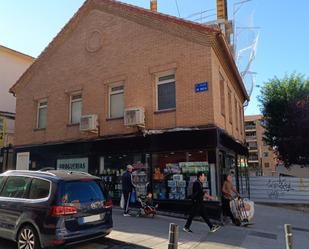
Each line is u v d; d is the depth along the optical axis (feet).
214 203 38.37
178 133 41.45
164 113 43.24
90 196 24.90
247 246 27.94
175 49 43.29
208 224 33.17
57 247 22.22
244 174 64.54
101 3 51.65
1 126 69.31
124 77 47.52
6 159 66.33
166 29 44.29
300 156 78.33
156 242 27.27
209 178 39.24
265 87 83.41
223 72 48.78
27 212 23.58
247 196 63.00
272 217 47.96
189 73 41.81
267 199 61.57
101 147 48.39
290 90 80.28
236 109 63.87
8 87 74.02
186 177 40.91
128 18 48.47
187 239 29.12
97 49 51.42
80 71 53.06
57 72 56.18
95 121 49.03
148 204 39.81
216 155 39.17
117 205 46.37
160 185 42.63
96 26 52.08
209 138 39.37
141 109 44.01
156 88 45.03
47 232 22.18
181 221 37.45
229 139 46.93
